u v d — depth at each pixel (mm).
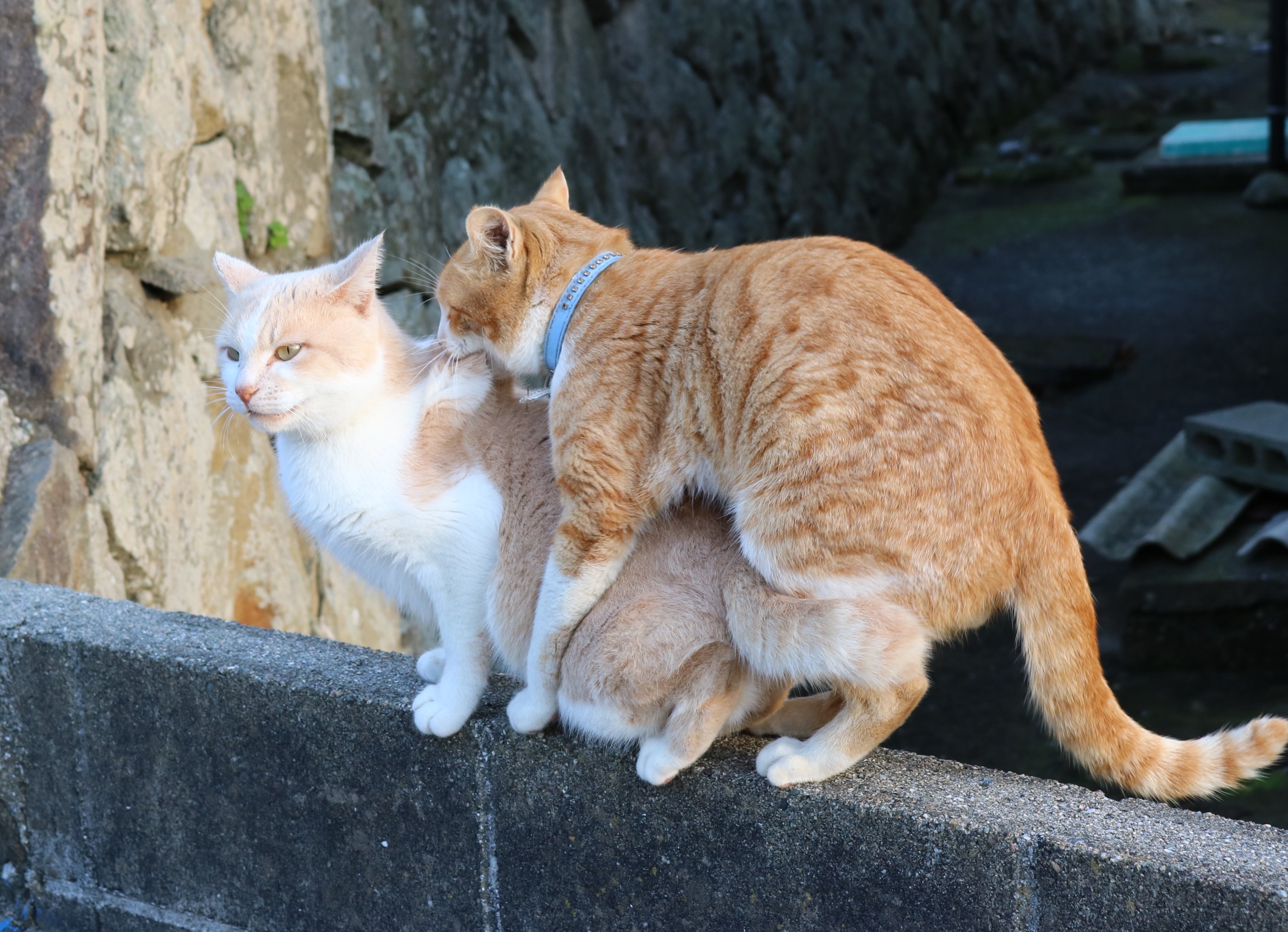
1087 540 4945
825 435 1837
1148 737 1872
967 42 12125
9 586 2508
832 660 1786
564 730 2014
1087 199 10703
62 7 2912
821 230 9266
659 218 7219
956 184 11508
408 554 2115
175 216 3420
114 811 2305
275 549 3789
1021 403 2000
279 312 2068
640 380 2041
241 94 3744
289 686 2113
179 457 3398
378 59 4656
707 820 1867
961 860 1688
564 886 2010
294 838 2184
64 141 2934
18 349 2922
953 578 1830
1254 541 4578
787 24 8891
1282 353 7273
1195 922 1554
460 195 5207
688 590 1944
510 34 5820
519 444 2158
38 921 2408
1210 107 12234
